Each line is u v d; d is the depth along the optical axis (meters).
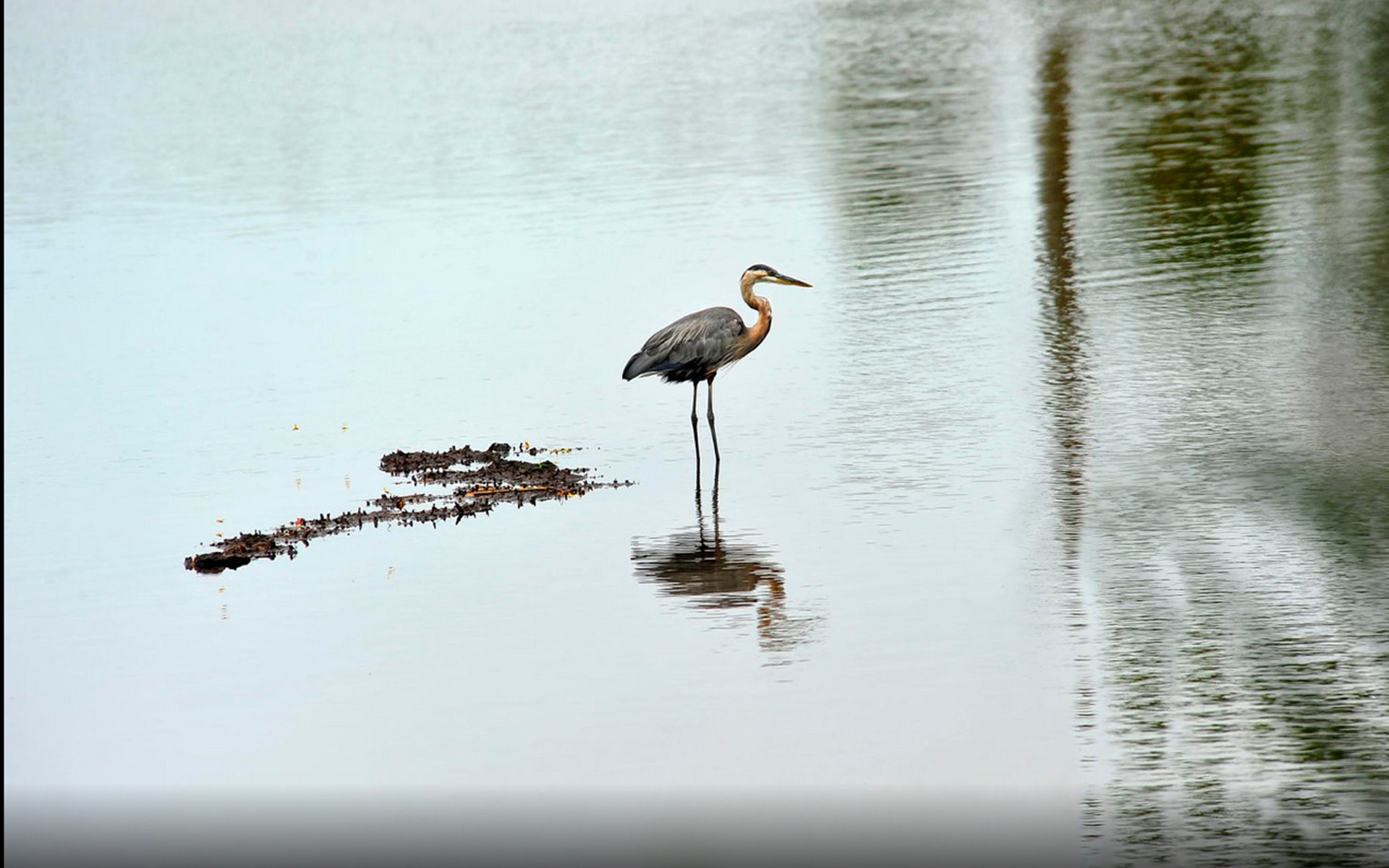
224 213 34.62
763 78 49.16
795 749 10.70
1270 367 18.55
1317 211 25.98
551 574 14.15
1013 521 14.58
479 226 30.81
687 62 54.31
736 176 33.59
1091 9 59.94
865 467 16.48
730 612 13.05
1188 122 35.00
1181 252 24.41
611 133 40.75
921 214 28.70
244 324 25.02
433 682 12.08
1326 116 33.97
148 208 35.88
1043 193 29.47
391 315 24.88
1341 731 10.39
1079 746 10.48
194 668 12.61
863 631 12.47
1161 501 14.75
